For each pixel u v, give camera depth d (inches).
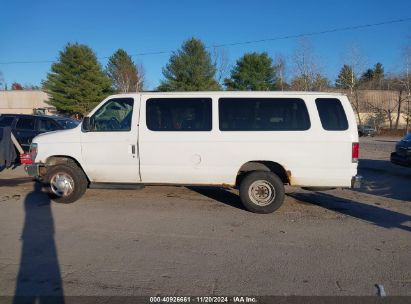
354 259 177.5
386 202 297.1
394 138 1531.7
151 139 257.6
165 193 310.3
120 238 202.4
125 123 264.2
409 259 178.4
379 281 154.5
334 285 150.5
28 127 467.2
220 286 148.6
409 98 1768.0
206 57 1865.2
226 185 258.2
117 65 2471.7
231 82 2046.0
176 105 258.1
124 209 259.8
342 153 242.7
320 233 215.8
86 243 194.2
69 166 269.9
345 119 243.9
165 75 1886.1
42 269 162.6
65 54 1893.5
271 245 195.0
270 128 249.0
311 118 245.4
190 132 254.5
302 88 1898.4
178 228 220.7
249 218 243.4
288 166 248.2
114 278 154.6
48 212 250.4
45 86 1942.7
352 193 329.1
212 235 209.3
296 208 272.1
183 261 172.7
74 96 1895.9
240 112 252.5
